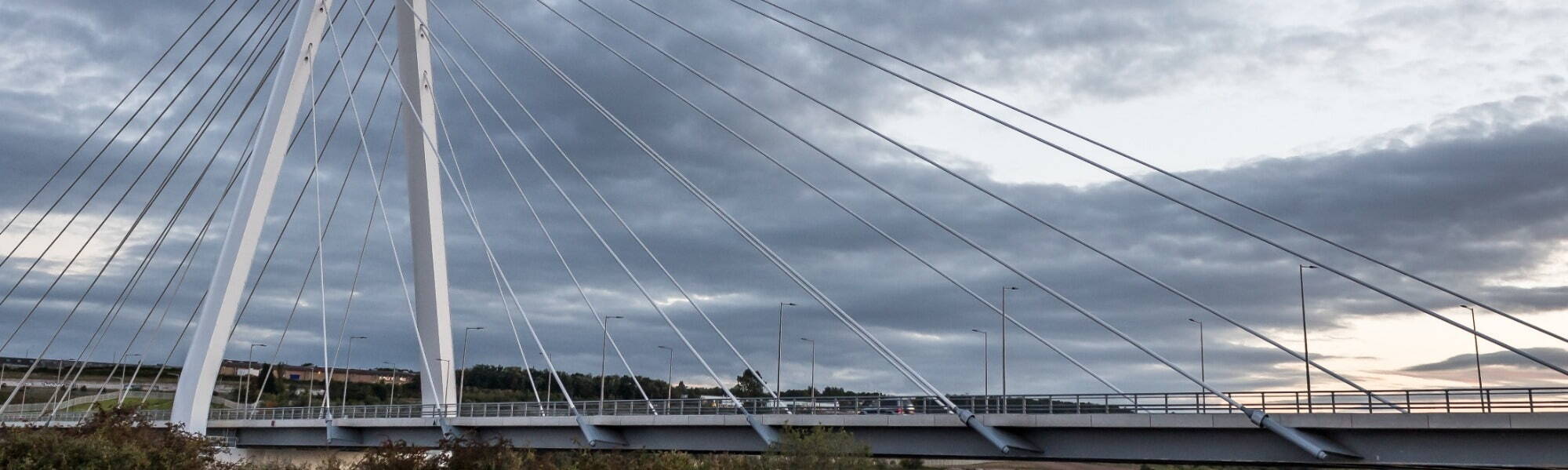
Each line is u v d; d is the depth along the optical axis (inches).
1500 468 1352.1
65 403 4249.5
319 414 3102.9
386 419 2645.2
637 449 2181.3
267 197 2480.3
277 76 2497.5
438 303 2566.4
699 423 2043.6
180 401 2374.5
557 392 6348.4
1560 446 1307.8
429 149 2561.5
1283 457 1481.3
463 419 2488.9
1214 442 1539.1
